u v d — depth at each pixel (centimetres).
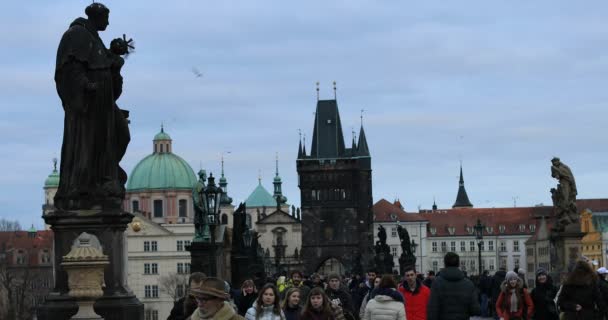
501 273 6291
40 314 2933
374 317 2958
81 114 2994
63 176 3019
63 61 2992
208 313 1595
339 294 3534
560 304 3350
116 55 3098
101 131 3017
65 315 2908
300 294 2947
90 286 2548
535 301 3950
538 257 16850
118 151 3094
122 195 3047
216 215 5484
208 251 6375
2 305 15525
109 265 2970
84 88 2975
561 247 7006
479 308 2992
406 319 3134
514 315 3897
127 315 2928
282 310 2770
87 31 3027
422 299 3266
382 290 2978
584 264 3319
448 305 2975
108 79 3023
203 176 6525
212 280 1602
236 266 7350
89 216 2972
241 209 7431
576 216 7019
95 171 3019
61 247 2978
